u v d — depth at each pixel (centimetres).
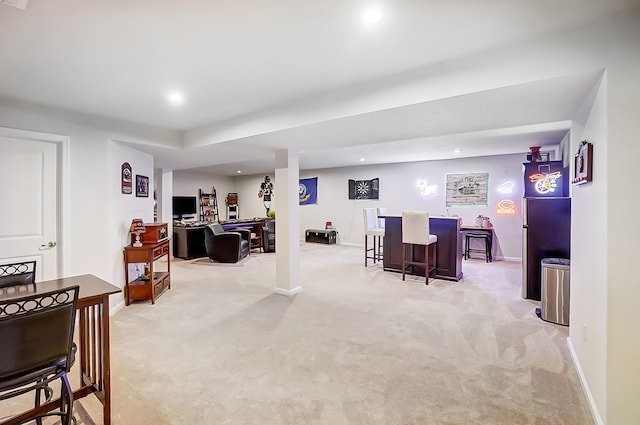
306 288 473
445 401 208
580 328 238
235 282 510
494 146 547
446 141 502
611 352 173
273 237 802
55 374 160
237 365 254
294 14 166
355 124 296
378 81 252
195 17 168
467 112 256
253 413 197
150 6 158
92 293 185
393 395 215
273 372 243
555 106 239
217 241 665
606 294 174
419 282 504
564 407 201
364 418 192
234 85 266
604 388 177
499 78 202
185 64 226
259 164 810
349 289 466
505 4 158
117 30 180
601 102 183
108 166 370
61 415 167
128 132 383
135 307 392
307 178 1005
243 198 1158
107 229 371
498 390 219
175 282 510
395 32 184
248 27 179
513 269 595
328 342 294
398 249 570
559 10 163
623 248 170
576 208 258
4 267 227
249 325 334
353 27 179
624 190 170
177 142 433
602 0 155
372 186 871
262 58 217
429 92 228
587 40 177
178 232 720
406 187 816
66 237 337
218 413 197
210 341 297
